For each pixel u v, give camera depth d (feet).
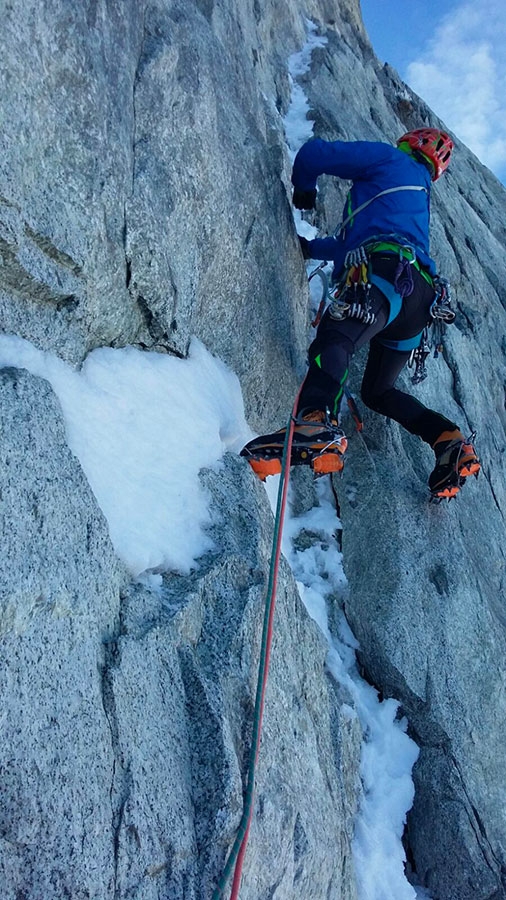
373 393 13.08
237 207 11.60
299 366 13.88
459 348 19.31
